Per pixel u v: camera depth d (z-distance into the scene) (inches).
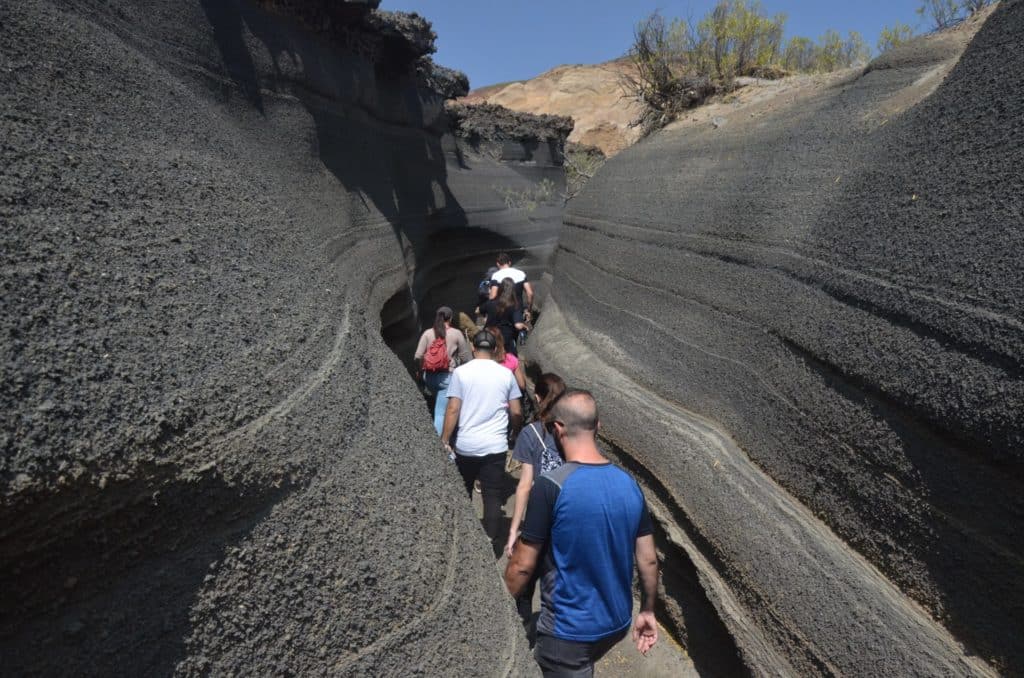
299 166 199.2
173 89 111.9
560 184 609.3
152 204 75.1
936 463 89.0
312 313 87.7
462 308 466.0
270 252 90.7
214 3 169.0
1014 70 102.8
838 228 129.0
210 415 58.8
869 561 100.0
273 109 192.7
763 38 328.8
